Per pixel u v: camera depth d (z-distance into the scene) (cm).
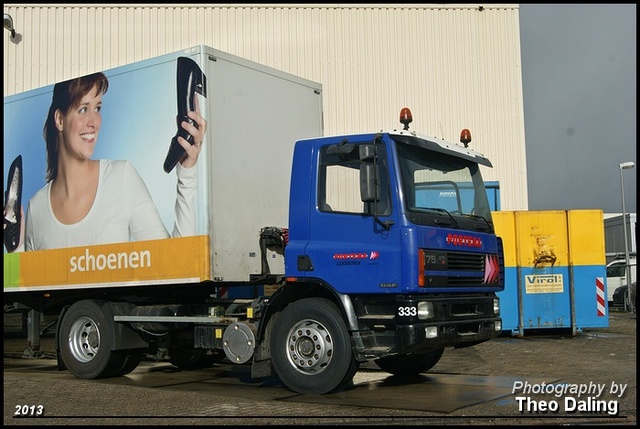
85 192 972
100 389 861
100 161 959
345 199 810
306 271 820
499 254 899
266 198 923
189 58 877
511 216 1490
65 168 998
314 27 1944
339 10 1948
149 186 903
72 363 984
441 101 1938
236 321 873
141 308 955
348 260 795
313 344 806
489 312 859
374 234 785
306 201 837
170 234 877
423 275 763
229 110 887
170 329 943
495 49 1952
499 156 1931
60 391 848
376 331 796
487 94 1942
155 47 1941
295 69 1934
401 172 784
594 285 1480
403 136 802
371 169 772
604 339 1425
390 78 1938
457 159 875
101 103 964
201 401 774
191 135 867
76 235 978
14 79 1936
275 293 842
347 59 1939
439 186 833
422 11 1953
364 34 1947
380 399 781
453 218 823
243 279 881
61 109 1009
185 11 1944
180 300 976
